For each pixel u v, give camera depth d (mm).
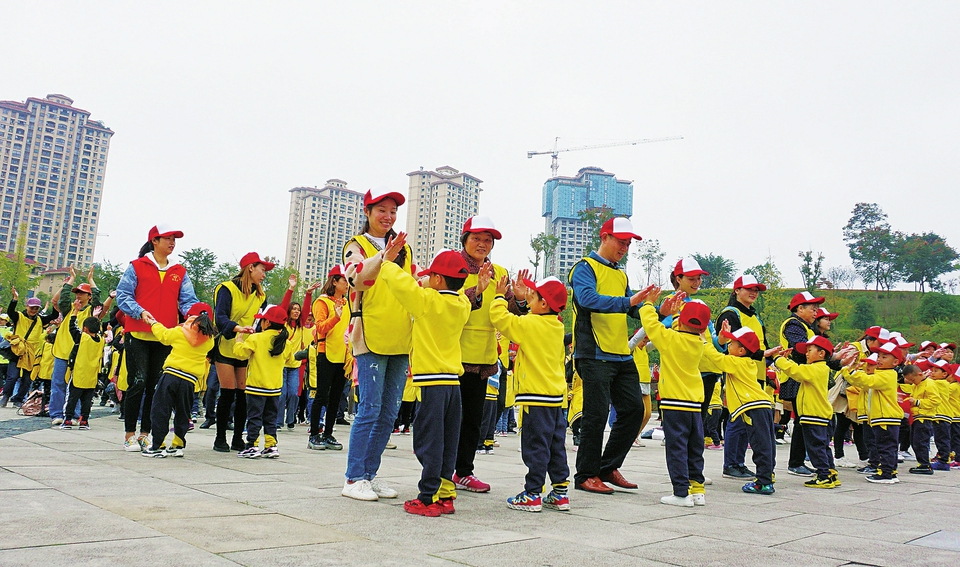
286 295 7062
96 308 10078
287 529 3123
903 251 75500
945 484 7336
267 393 6418
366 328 4301
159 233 6637
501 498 4699
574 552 3000
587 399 5398
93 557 2420
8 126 85812
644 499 5039
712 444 10734
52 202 88375
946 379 9883
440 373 3971
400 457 7199
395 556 2725
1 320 13203
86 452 5930
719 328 7266
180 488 4184
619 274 5719
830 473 6508
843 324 52125
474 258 4996
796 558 3125
